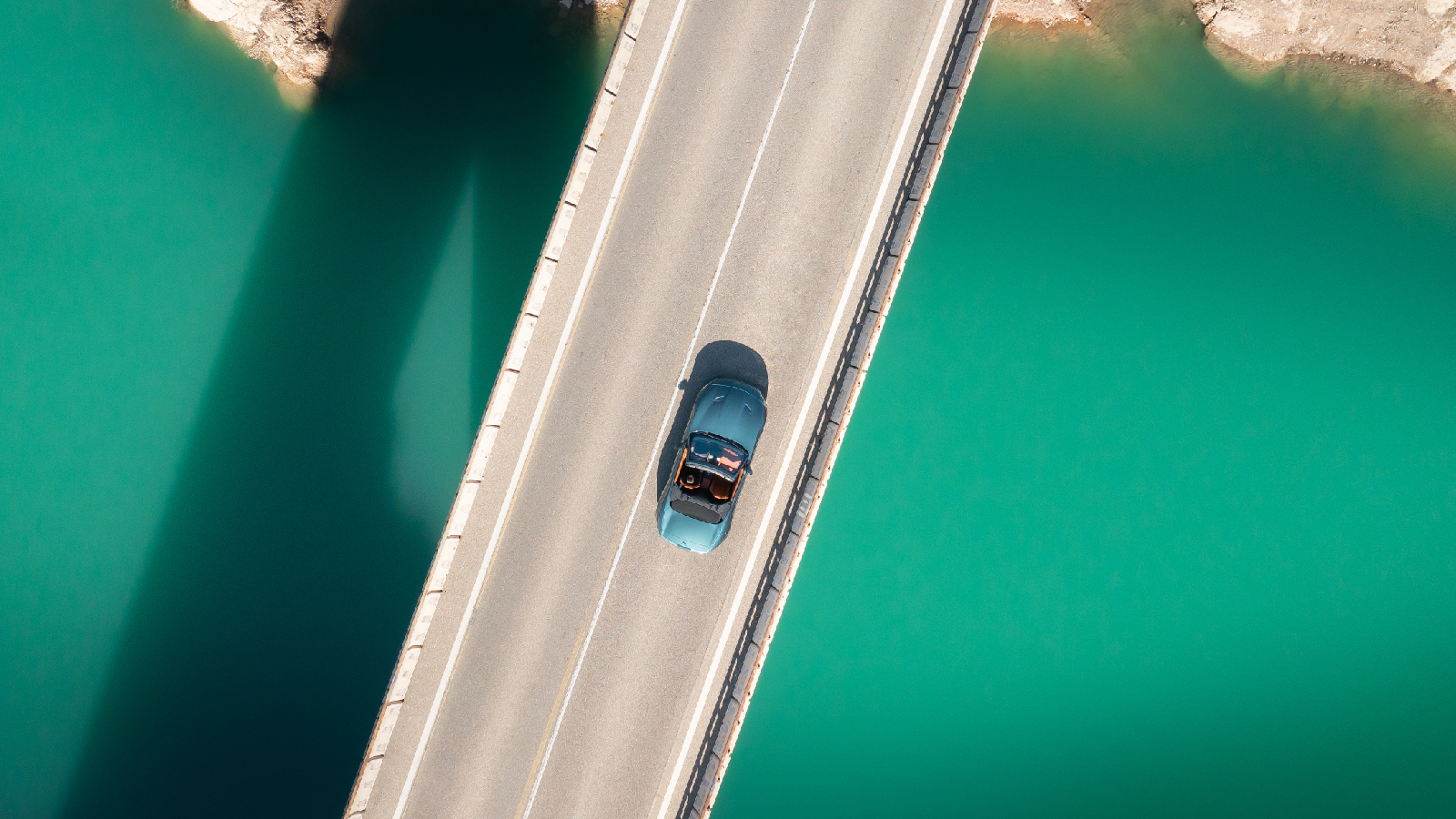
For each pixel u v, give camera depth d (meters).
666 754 18.31
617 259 17.84
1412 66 23.36
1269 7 23.19
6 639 23.86
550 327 17.92
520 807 18.41
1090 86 24.38
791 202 17.59
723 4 17.50
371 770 18.08
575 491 18.19
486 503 18.25
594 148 17.53
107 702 24.12
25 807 23.62
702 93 17.59
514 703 18.45
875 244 17.52
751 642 18.08
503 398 17.88
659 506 17.89
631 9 17.16
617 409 18.08
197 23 23.86
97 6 23.89
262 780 24.16
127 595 24.27
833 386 17.75
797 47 17.44
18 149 23.88
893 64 17.33
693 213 17.73
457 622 18.39
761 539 18.08
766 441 17.94
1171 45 24.09
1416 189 24.23
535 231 24.34
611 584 18.33
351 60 24.23
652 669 18.33
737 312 17.80
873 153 17.42
